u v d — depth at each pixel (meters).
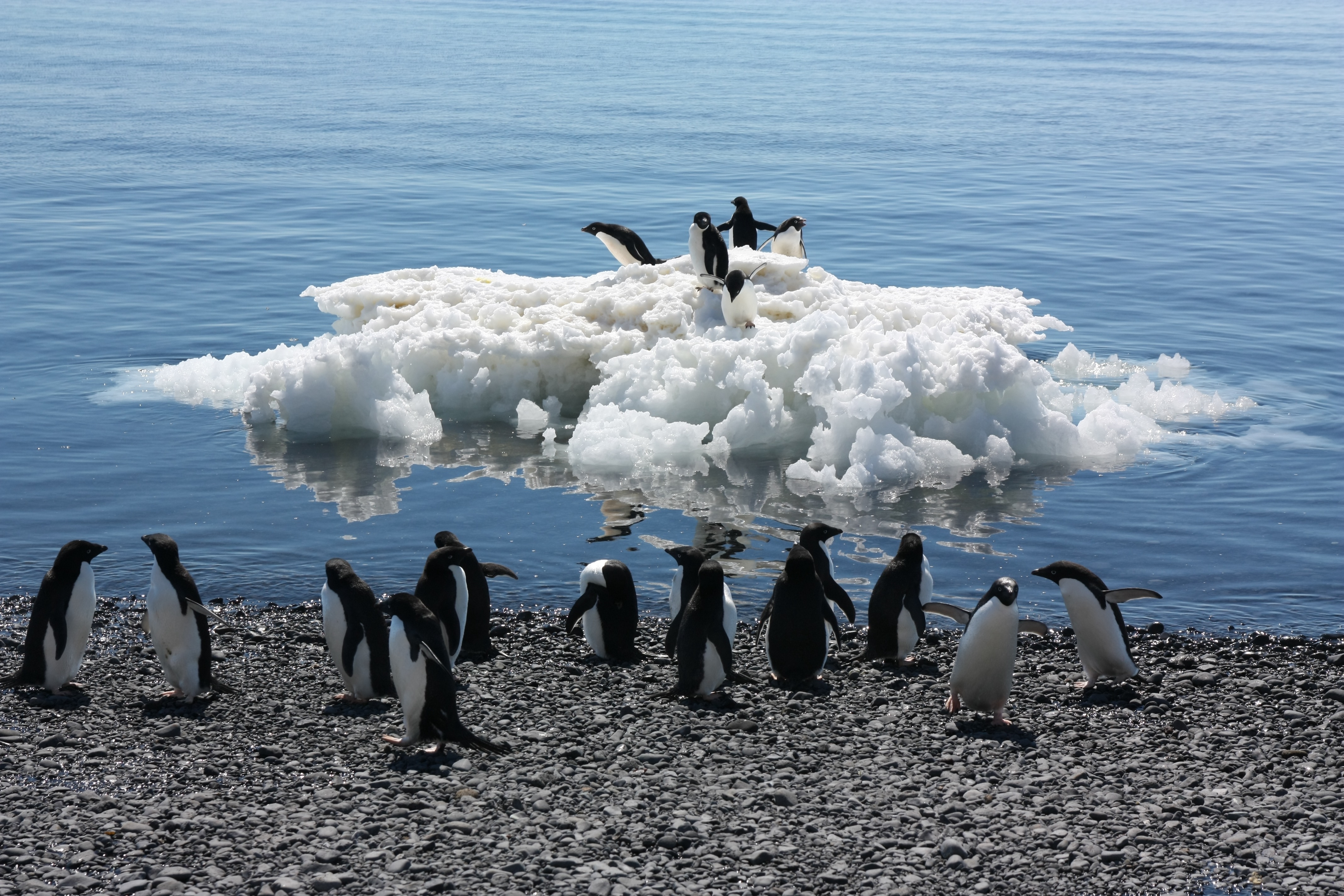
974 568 13.38
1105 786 8.21
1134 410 19.25
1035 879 7.02
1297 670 10.59
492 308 20.23
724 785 8.12
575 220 35.59
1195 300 27.05
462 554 10.27
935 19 167.12
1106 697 9.89
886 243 33.00
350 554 13.55
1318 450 17.56
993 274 29.47
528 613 11.95
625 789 8.04
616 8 174.25
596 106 64.94
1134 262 30.84
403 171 43.72
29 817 7.43
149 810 7.57
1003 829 7.57
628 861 7.11
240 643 10.90
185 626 9.25
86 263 28.28
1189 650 11.17
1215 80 87.38
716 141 53.38
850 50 109.00
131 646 10.80
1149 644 11.30
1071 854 7.28
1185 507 15.34
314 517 14.71
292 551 13.62
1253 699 9.88
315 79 74.88
